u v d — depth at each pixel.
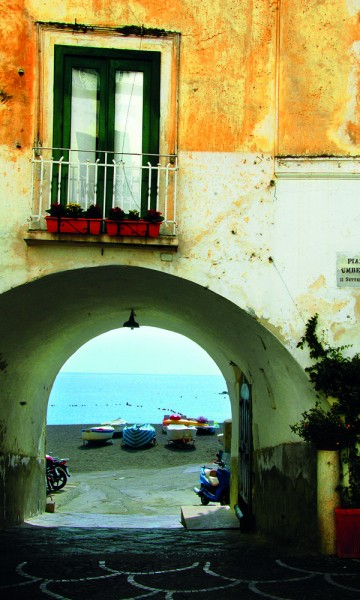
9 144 8.12
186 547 8.55
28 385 11.44
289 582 6.53
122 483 18.81
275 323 8.18
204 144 8.36
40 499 13.28
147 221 7.82
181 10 8.52
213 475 14.05
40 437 13.08
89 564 7.31
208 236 8.23
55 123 8.27
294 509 8.50
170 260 8.15
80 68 8.40
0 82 8.20
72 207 7.74
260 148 8.40
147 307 11.39
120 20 8.44
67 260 8.01
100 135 8.34
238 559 7.61
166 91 8.43
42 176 8.05
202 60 8.47
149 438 27.16
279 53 8.52
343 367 7.89
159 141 8.38
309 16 8.61
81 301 9.97
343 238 8.32
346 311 8.23
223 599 5.96
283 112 8.45
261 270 8.24
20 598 5.95
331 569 7.04
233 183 8.33
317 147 8.41
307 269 8.27
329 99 8.49
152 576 6.77
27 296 8.41
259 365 9.43
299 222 8.33
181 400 98.69
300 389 8.28
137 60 8.44
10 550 8.13
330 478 7.81
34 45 8.30
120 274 8.55
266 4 8.62
